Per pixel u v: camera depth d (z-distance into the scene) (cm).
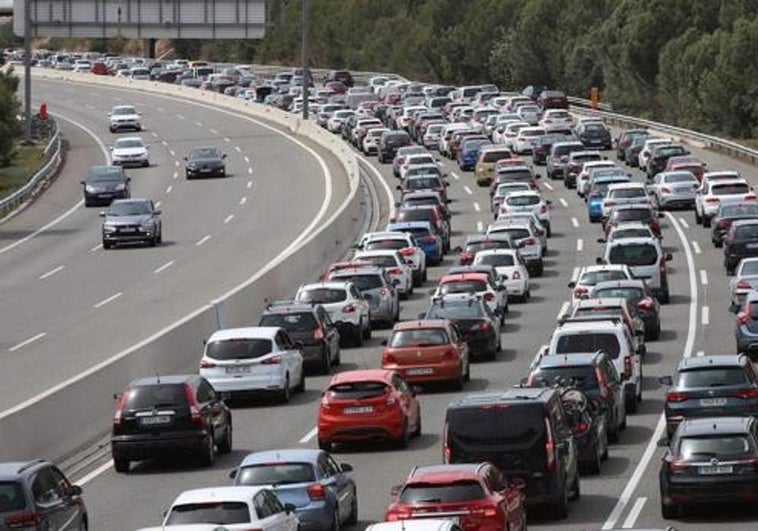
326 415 9706
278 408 11356
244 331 11538
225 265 18375
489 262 15800
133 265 18788
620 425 9925
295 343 12006
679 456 7538
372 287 14788
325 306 13862
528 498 7625
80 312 15712
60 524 6706
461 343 11944
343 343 13925
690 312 14900
